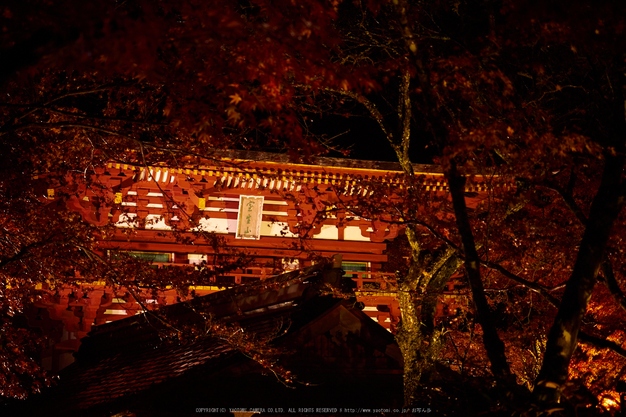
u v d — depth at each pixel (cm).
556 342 809
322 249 2731
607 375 1434
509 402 790
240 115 842
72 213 1541
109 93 1462
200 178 2469
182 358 1435
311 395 1265
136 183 2439
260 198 2550
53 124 1088
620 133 903
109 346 1938
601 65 1177
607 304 1666
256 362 1233
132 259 1559
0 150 1517
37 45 661
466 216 877
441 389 940
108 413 1294
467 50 1138
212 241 1636
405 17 923
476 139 941
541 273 1823
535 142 994
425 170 2502
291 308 1418
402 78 1684
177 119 930
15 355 1731
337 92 1711
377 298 2725
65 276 1644
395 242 2994
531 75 1330
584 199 1717
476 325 2109
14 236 1510
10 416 1759
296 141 926
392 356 1331
